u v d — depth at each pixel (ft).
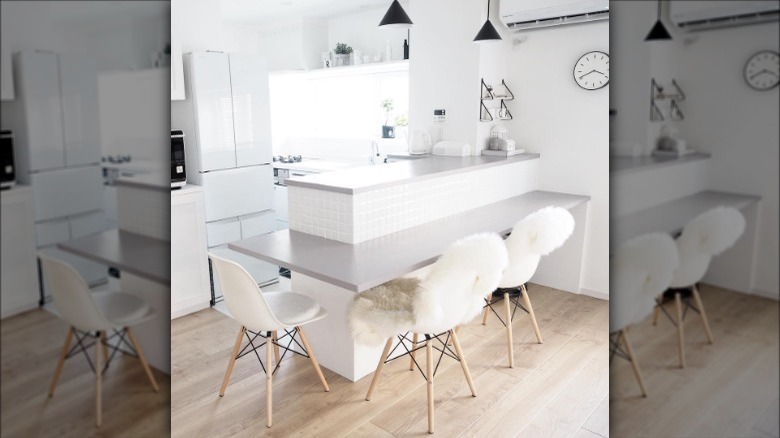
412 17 14.40
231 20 19.93
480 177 11.75
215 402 8.35
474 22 13.12
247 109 13.25
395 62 16.90
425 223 10.33
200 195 12.17
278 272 14.73
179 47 12.24
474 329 11.28
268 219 14.10
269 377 7.72
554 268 13.91
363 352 9.14
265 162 13.84
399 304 8.00
